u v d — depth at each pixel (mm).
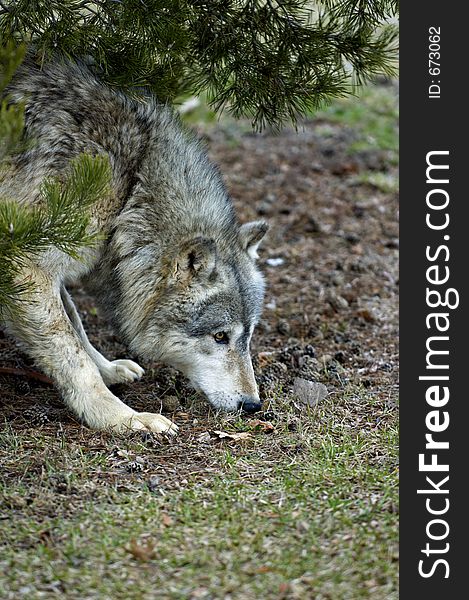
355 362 11492
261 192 18688
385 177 19609
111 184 8922
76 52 8938
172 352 9500
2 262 7023
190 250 8969
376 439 8484
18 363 10828
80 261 8531
